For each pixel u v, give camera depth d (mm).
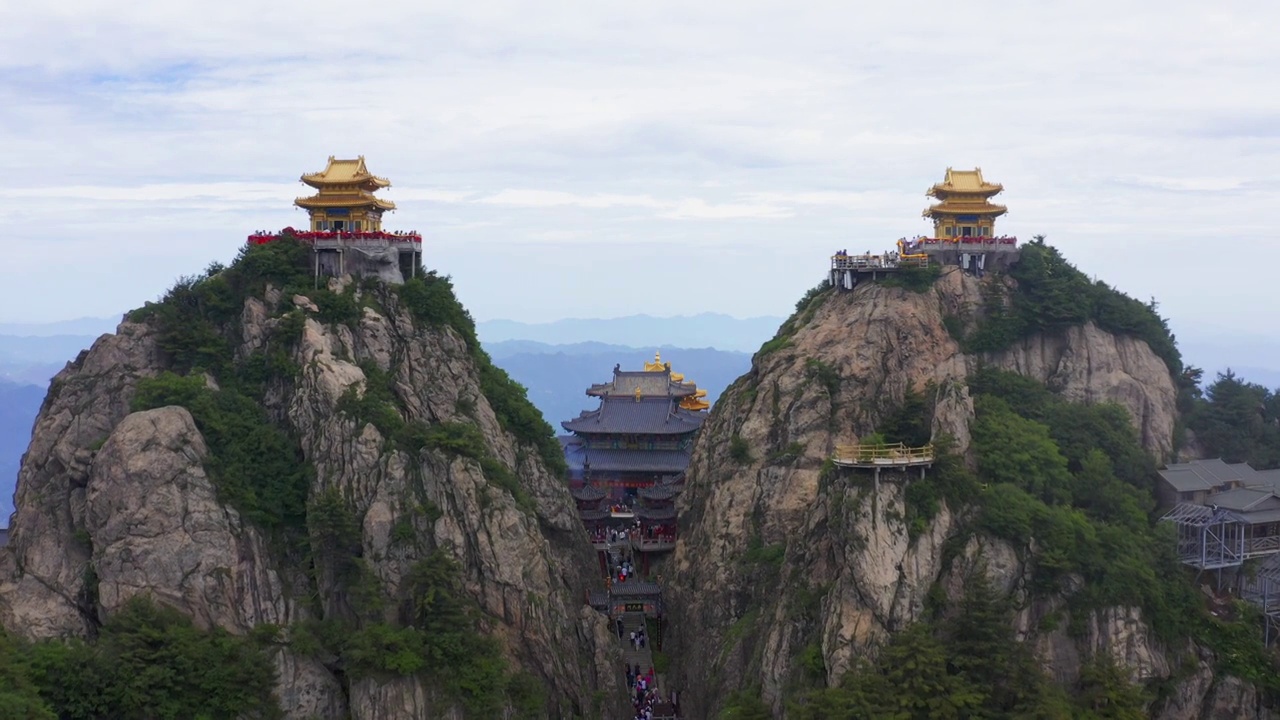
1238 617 99438
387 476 104938
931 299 119500
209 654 93188
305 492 106000
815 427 113875
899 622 91875
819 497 102625
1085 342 118625
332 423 106688
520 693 101375
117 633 92188
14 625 95750
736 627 107062
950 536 96688
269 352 112500
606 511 138000
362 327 116312
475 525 105688
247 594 99375
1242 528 102000
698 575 116938
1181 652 95750
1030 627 94188
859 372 115625
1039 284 120688
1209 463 111188
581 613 114375
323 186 126188
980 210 127688
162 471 99500
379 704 95875
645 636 125500
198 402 105312
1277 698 95625
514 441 123375
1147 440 115188
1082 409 111312
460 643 98938
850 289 125000
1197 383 125688
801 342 122812
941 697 84188
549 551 114438
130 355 111938
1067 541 95938
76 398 109625
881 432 109438
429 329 120188
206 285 116625
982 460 102812
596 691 109750
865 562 93312
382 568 102250
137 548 97188
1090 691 89562
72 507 102625
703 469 126125
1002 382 113250
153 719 89438
